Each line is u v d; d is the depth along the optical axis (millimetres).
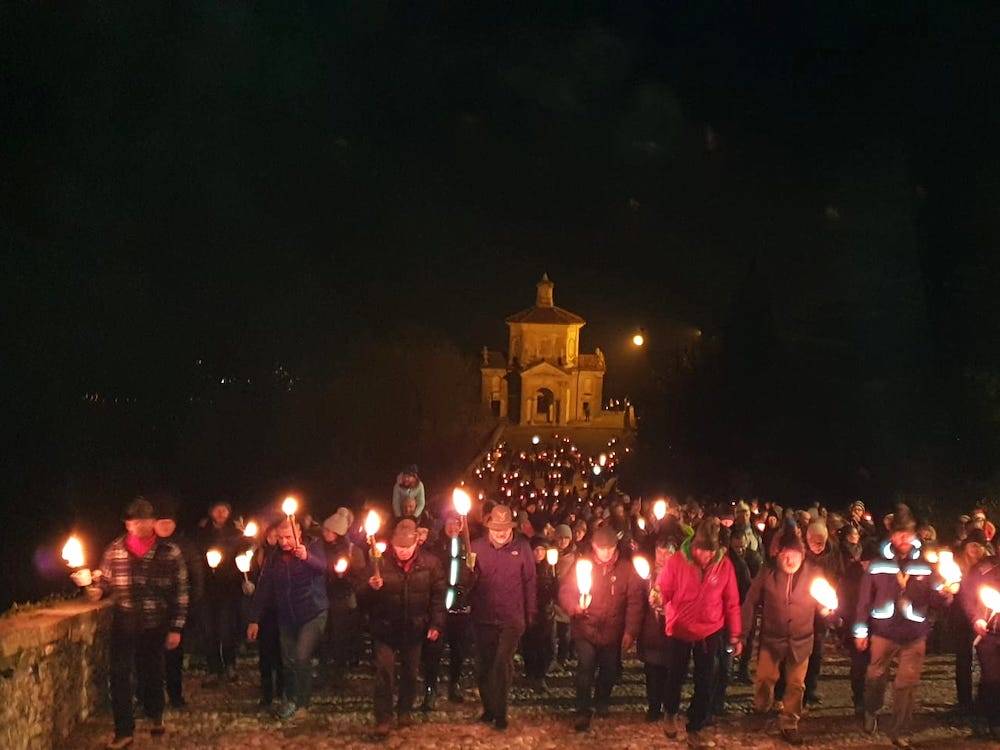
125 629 9250
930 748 9836
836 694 12352
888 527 11203
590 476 53281
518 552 10164
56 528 19359
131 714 9273
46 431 21047
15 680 8469
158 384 25594
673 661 9781
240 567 12531
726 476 41312
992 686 10023
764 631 10039
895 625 9789
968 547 10453
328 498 35656
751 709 11297
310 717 10633
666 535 11484
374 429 45844
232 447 29453
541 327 102500
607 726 10375
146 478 22938
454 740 9836
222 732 10016
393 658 9906
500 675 10094
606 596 10328
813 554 10227
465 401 63688
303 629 10445
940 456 27203
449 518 11422
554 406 100312
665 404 47188
